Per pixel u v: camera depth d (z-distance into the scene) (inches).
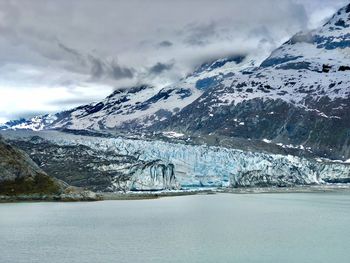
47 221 6363.2
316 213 7544.3
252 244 4552.2
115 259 3939.5
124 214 7313.0
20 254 4141.2
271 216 7086.6
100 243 4665.4
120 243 4660.4
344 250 4220.0
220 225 5994.1
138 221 6397.6
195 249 4330.7
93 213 7436.0
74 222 6264.8
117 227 5826.8
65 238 4958.2
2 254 4138.8
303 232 5319.9
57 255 4092.0
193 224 6117.1
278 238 4899.1
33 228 5718.5
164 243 4650.6
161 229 5634.8
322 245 4466.0
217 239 4867.1
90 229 5639.8
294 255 4025.6
